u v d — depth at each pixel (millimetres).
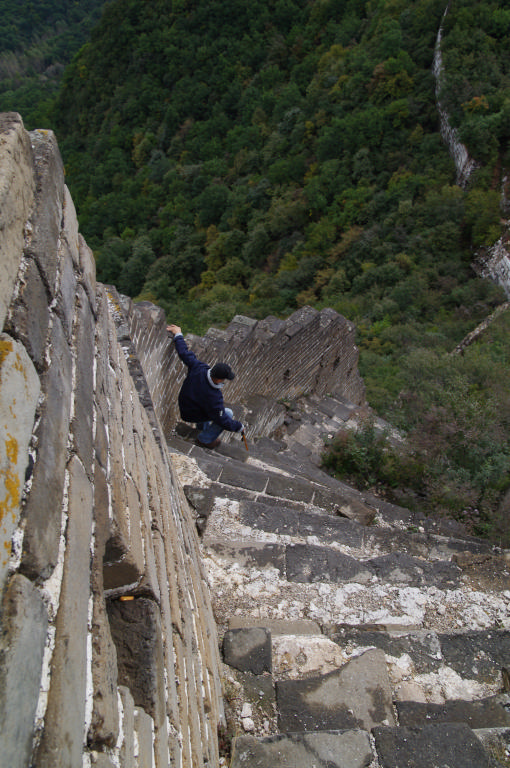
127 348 4195
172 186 39125
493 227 21656
